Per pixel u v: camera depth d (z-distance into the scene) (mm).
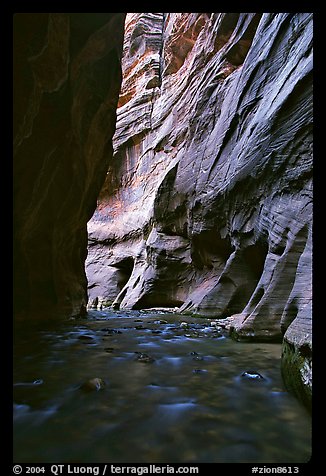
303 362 2533
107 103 8578
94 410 2307
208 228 11586
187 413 2268
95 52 6758
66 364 3678
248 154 8352
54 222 7723
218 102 13031
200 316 9812
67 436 1919
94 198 10641
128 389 2785
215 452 1761
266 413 2277
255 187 7945
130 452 1754
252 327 5355
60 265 8695
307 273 4520
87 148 8492
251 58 10312
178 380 3066
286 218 6203
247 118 9672
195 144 14164
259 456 1727
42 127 5934
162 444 1839
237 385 2916
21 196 6070
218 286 9617
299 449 1800
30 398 2531
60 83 5711
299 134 6469
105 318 9898
